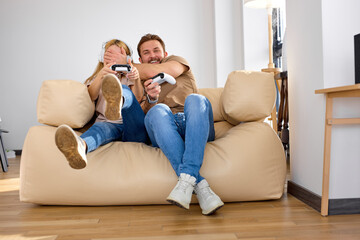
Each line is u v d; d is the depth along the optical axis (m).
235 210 1.57
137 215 1.52
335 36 1.52
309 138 1.67
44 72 5.17
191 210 1.58
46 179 1.67
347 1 1.52
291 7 1.89
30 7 5.15
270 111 1.83
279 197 1.72
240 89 1.81
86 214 1.56
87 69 5.19
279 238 1.19
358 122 1.41
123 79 1.99
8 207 1.74
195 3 5.26
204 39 5.27
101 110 1.92
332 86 1.52
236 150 1.70
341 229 1.28
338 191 1.51
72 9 5.17
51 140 1.71
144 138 1.91
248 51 4.75
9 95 5.18
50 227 1.38
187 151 1.42
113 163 1.69
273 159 1.73
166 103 2.05
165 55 2.39
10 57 5.16
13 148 5.17
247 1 3.52
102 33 5.19
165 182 1.62
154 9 5.23
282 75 2.66
